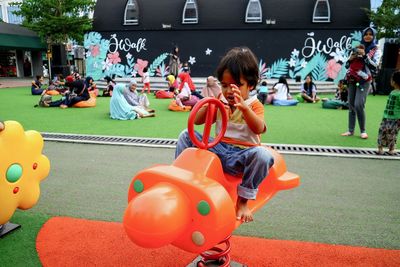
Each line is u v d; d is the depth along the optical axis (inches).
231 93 74.9
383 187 154.4
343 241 105.7
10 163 94.3
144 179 68.0
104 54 836.0
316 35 743.7
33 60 1208.8
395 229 114.6
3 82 908.0
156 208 58.1
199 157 70.8
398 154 209.3
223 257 84.4
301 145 228.7
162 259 94.0
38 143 105.0
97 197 139.1
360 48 240.2
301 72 761.0
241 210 75.1
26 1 943.7
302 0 751.1
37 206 129.1
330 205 133.8
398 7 756.0
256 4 761.0
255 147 75.2
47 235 106.2
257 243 102.9
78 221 116.3
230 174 77.7
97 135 257.0
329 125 311.9
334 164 188.7
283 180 92.4
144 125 304.3
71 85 430.0
